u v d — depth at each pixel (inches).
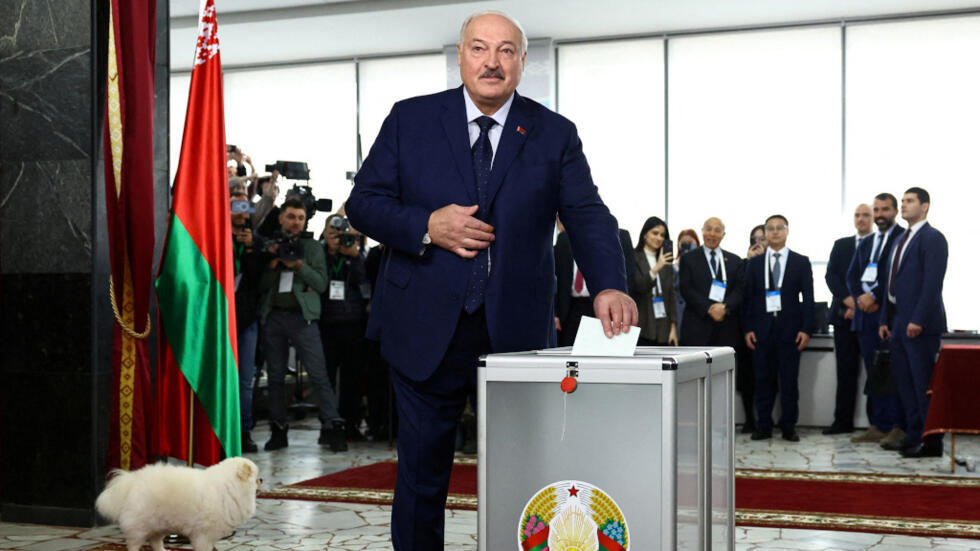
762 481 215.5
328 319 280.1
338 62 448.1
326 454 256.8
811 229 394.3
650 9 374.0
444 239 84.8
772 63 398.6
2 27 162.1
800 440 297.6
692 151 408.5
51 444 159.3
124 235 154.9
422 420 90.9
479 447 74.3
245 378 260.1
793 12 378.6
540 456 73.0
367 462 241.8
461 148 89.5
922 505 184.1
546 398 72.8
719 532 88.2
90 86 157.3
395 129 93.0
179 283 146.9
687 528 75.0
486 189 88.8
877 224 283.4
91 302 157.0
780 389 299.7
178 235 147.7
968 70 376.5
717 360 84.4
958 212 377.7
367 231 90.0
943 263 247.4
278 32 403.2
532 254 89.5
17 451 161.8
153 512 126.2
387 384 281.7
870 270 281.6
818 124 393.7
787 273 298.0
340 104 449.1
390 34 408.2
